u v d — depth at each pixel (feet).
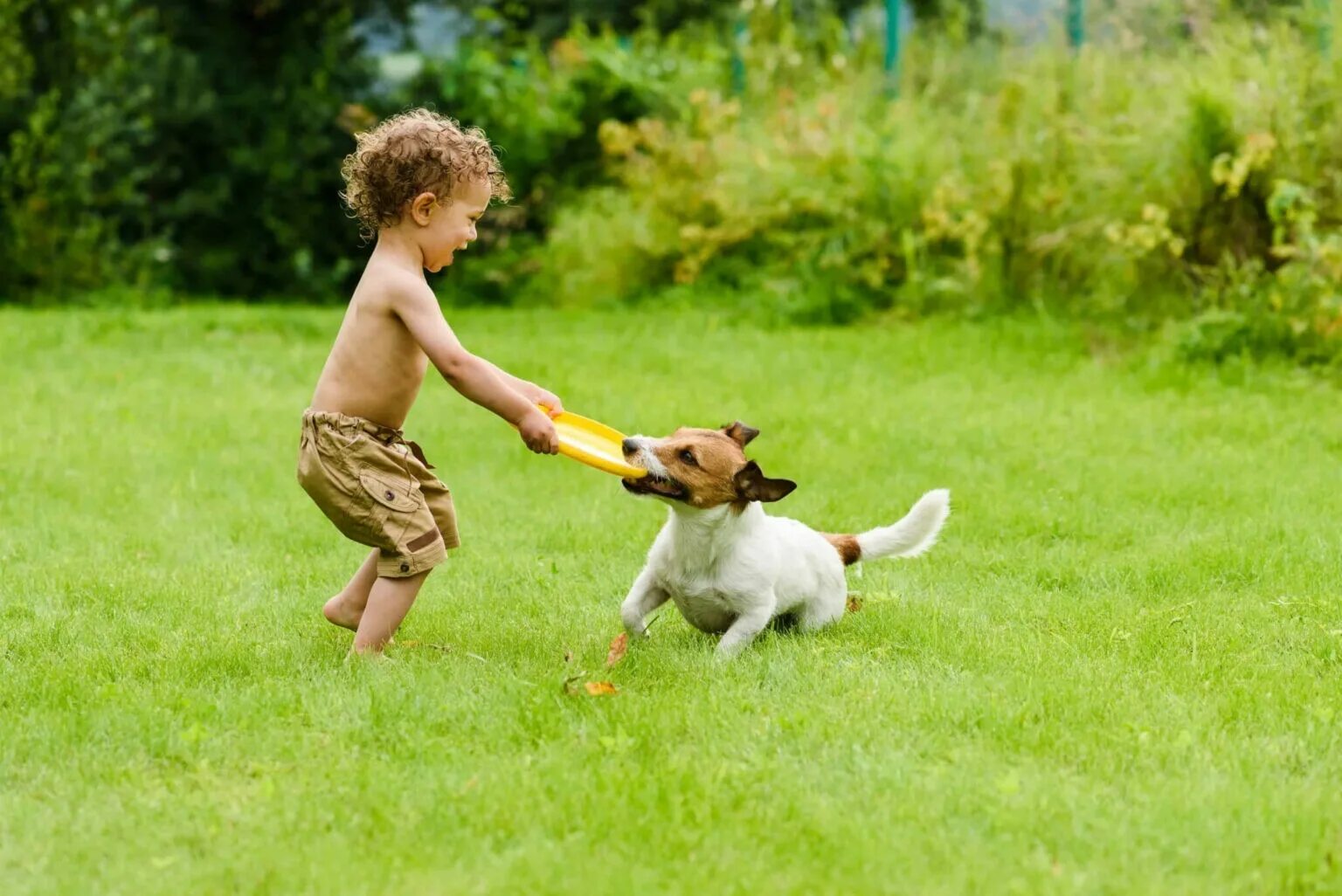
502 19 83.97
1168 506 27.55
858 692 16.70
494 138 71.61
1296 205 43.11
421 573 18.06
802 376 41.91
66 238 68.18
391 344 17.74
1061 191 49.62
